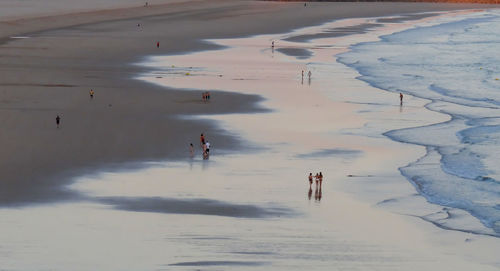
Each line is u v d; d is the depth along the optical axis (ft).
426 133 383.45
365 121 413.59
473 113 441.68
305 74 604.49
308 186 285.02
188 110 433.89
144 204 256.32
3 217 236.84
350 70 631.15
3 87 501.97
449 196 274.77
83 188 273.54
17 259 201.57
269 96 490.90
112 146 340.59
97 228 229.04
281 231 230.89
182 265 200.44
